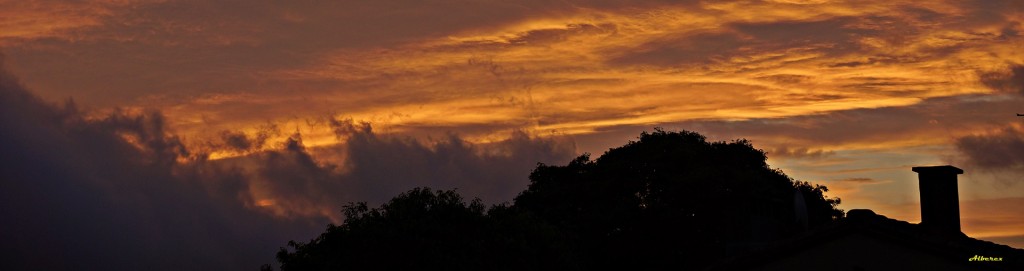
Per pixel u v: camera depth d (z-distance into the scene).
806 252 31.80
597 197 76.38
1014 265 30.38
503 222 58.41
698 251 70.38
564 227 69.81
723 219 69.56
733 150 78.69
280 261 55.94
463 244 55.72
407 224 55.03
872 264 31.20
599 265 73.44
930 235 31.83
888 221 32.41
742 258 32.34
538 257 58.38
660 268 72.06
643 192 75.94
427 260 54.38
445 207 56.78
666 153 76.31
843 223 31.83
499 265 56.34
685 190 72.19
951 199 36.22
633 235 72.69
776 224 37.84
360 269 54.28
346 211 56.72
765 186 71.75
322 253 55.25
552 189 77.88
